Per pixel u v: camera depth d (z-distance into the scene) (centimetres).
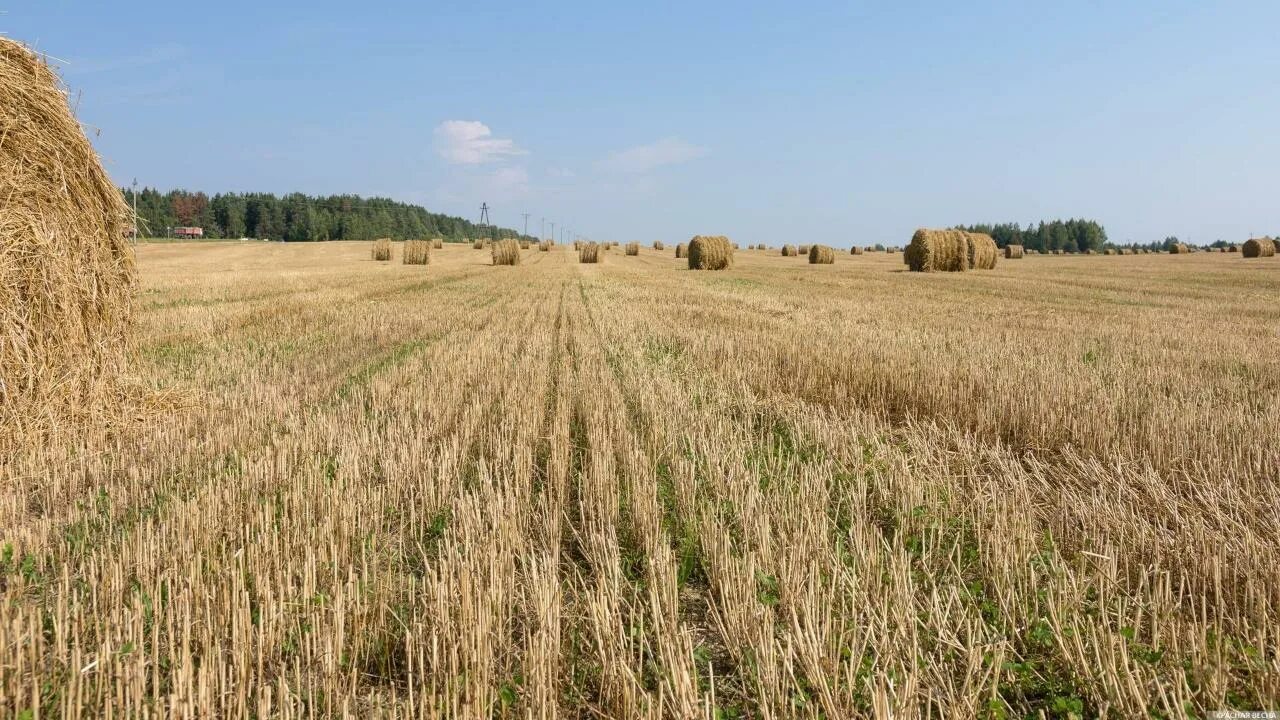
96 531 465
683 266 5150
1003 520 451
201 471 566
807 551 412
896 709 277
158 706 273
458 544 433
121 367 758
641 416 759
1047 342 1267
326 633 326
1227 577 387
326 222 14288
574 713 308
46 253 657
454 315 1752
